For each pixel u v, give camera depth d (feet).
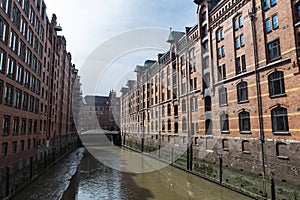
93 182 82.99
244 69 69.87
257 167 60.08
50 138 118.83
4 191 56.59
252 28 65.36
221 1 80.53
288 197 50.47
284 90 55.11
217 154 77.71
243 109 67.92
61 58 153.38
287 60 54.13
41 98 101.60
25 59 77.20
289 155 51.78
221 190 69.87
